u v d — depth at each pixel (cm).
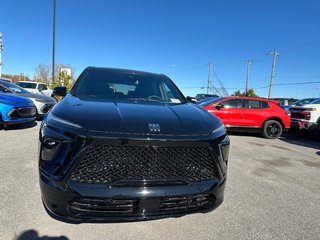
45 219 255
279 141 881
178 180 210
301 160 591
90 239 230
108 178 199
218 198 233
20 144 547
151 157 204
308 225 279
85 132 200
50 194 206
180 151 212
